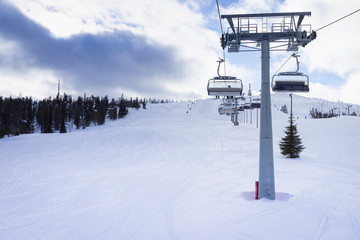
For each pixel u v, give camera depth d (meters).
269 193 11.10
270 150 11.18
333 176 17.91
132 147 36.41
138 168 22.05
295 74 13.35
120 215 9.80
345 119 62.28
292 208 9.88
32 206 11.36
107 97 133.75
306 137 45.41
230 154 30.22
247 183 15.41
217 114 143.25
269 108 11.23
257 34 11.41
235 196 12.13
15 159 26.44
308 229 7.72
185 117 125.75
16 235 8.06
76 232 8.17
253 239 7.07
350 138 42.31
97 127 95.25
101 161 25.91
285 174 18.83
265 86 11.30
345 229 7.69
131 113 136.00
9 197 12.94
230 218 8.92
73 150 33.28
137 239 7.39
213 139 44.75
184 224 8.52
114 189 14.44
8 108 83.56
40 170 20.91
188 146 37.56
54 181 16.80
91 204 11.54
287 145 29.25
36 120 106.44
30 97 117.50
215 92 16.20
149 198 12.30
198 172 19.88
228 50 12.32
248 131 54.56
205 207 10.47
